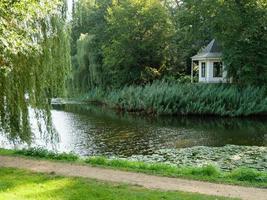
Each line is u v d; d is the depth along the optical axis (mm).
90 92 57375
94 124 34125
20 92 17797
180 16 45438
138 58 53781
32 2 13242
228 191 10555
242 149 21844
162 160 19234
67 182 10977
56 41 18500
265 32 41000
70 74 19234
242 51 40719
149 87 45344
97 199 9438
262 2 40875
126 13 53000
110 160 14820
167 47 53719
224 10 40625
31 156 15266
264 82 41281
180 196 9758
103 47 54750
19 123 18109
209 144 24344
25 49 15523
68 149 22812
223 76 46156
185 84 43562
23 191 10031
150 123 34844
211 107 39656
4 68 15492
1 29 11844
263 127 31844
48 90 18562
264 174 12500
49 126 18828
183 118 38656
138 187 10664
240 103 39188
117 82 54500
